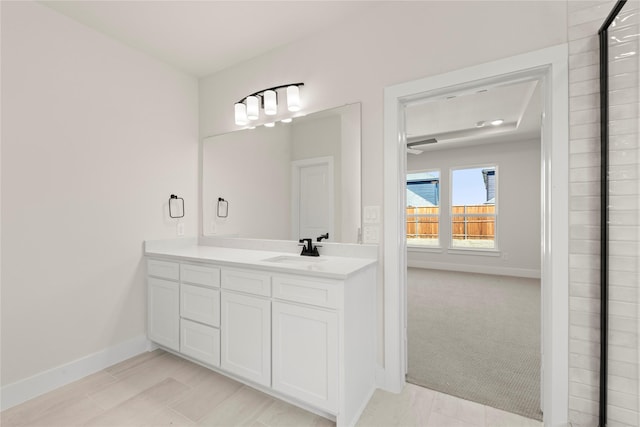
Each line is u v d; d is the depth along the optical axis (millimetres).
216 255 2127
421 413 1622
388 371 1822
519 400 1722
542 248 1557
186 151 2676
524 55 1481
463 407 1669
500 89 3059
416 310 3271
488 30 1573
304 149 2162
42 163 1827
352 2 1840
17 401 1708
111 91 2160
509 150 5086
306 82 2162
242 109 2412
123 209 2229
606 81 1297
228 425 1539
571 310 1402
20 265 1743
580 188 1376
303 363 1576
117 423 1553
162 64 2492
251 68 2445
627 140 1259
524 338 2543
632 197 1257
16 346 1726
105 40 2131
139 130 2328
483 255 5273
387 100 1834
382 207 1860
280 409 1663
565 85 1400
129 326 2262
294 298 1600
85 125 2021
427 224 5879
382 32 1866
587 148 1362
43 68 1831
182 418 1588
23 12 1749
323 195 2078
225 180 2590
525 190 4980
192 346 2055
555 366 1432
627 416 1283
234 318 1835
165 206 2502
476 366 2090
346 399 1486
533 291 4059
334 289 1480
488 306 3410
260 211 2369
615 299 1298
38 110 1811
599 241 1346
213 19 1977
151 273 2316
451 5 1667
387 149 1828
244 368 1790
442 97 1792
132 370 2068
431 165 5738
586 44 1365
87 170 2031
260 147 2377
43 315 1831
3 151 1680
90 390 1837
